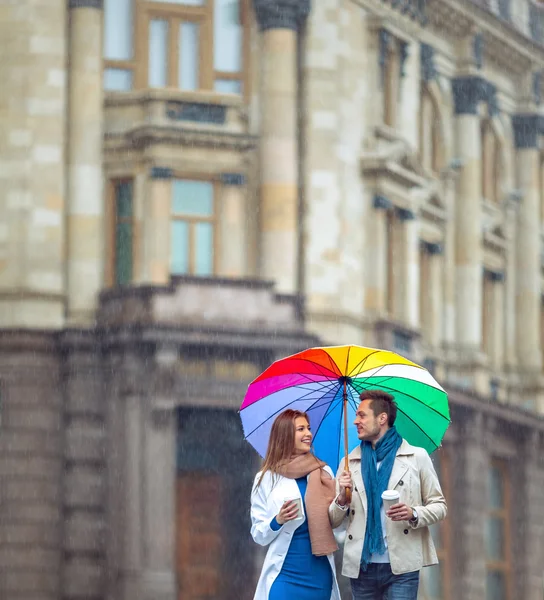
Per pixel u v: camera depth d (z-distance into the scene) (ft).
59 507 162.91
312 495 45.75
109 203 170.71
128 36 172.65
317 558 45.83
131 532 159.22
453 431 194.59
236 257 171.94
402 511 44.65
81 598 160.56
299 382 49.85
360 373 49.32
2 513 162.30
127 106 170.71
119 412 162.30
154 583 157.38
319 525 45.57
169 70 173.47
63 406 164.14
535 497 212.84
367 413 46.80
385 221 186.19
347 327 177.47
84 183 169.27
